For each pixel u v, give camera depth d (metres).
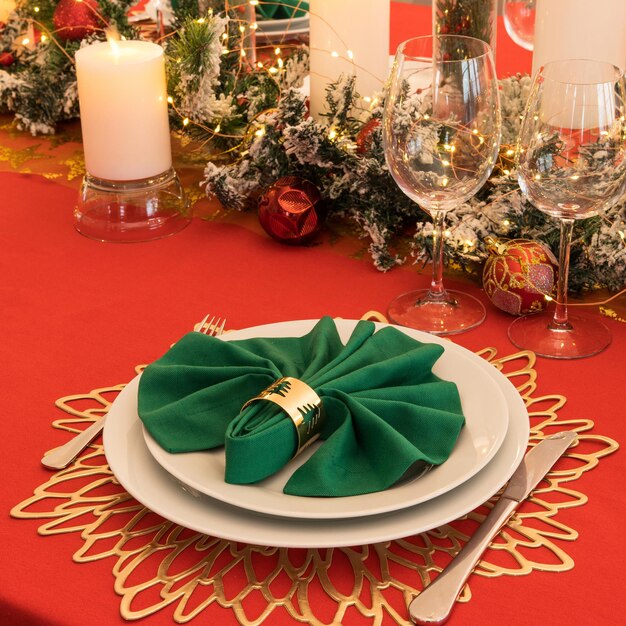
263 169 1.11
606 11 1.10
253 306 0.96
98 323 0.93
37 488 0.68
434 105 0.83
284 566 0.60
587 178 0.78
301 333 0.82
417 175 0.85
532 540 0.62
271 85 1.25
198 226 1.15
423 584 0.58
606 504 0.65
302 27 1.63
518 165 0.82
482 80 0.81
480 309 0.92
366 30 1.22
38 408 0.79
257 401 0.65
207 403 0.68
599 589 0.57
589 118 0.76
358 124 1.14
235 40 1.29
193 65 1.16
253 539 0.57
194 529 0.58
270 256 1.07
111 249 1.10
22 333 0.91
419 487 0.61
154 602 0.57
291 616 0.56
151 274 1.03
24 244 1.11
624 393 0.78
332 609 0.57
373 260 1.05
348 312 0.94
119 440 0.67
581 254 0.93
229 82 1.24
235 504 0.59
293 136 1.04
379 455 0.63
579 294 0.96
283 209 1.05
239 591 0.58
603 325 0.88
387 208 1.07
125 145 1.09
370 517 0.59
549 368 0.82
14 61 1.51
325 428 0.67
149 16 1.72
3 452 0.73
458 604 0.57
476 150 0.84
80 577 0.60
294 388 0.65
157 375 0.71
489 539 0.60
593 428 0.73
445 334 0.88
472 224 0.95
